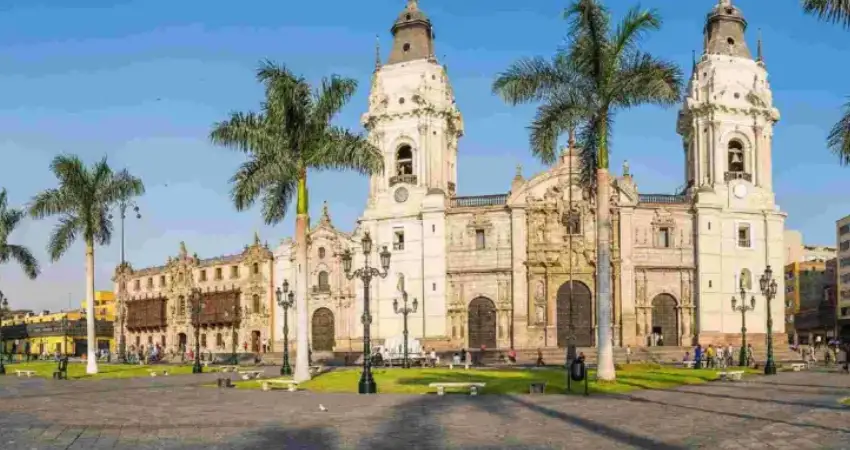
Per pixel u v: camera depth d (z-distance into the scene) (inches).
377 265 3848.4
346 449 885.2
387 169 3873.0
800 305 6220.5
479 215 3742.6
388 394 1657.2
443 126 3897.6
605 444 895.7
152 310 5029.5
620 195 3673.7
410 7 3946.9
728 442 895.7
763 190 3759.8
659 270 3666.3
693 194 3725.4
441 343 3693.4
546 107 1797.5
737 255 3708.2
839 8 1253.1
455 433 1003.9
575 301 3683.6
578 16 1756.9
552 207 3683.6
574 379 1562.5
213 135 1958.7
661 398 1469.0
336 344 3939.5
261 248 4362.7
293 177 1968.5
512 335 3656.5
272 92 1930.4
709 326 3639.3
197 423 1132.5
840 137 1385.3
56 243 2736.2
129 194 2844.5
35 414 1299.2
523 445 897.5
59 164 2721.5
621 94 1771.7
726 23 3826.3
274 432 1029.8
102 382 2300.7
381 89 3890.3
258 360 3737.7
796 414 1168.2
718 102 3713.1
